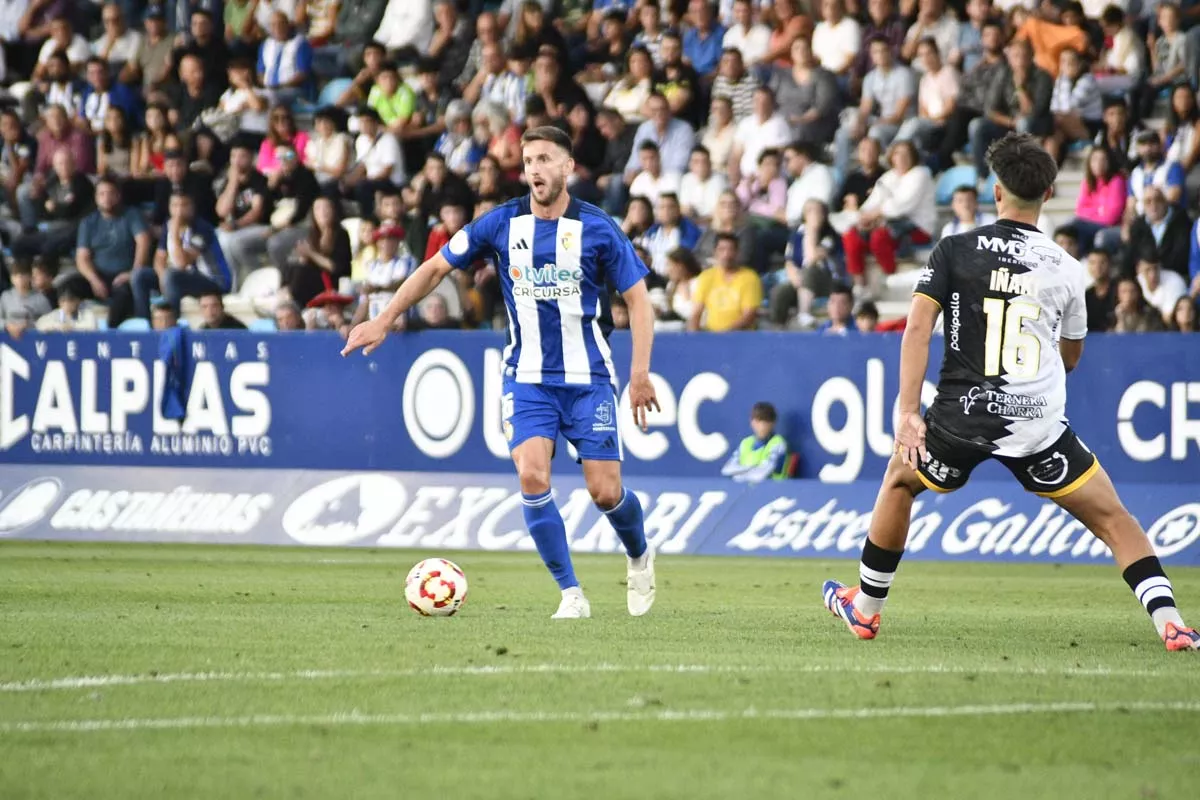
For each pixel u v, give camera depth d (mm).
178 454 51656
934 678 18141
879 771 12828
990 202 57938
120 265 63969
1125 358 44688
